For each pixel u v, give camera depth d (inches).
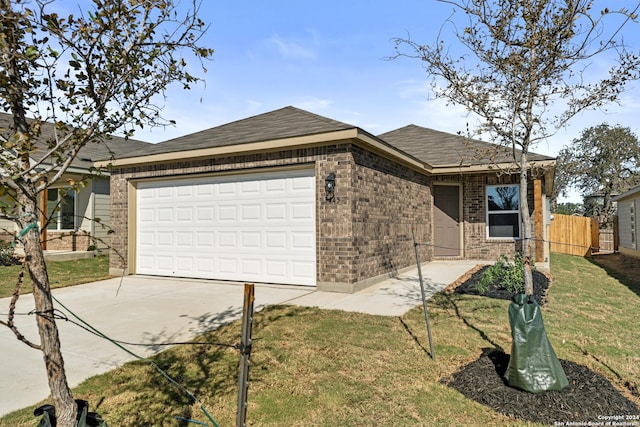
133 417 123.5
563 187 1293.1
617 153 1176.2
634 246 631.8
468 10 157.9
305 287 324.8
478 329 204.8
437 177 511.2
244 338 92.0
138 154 399.9
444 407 128.3
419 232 466.0
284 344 184.4
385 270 366.6
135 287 341.4
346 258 304.7
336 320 222.5
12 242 78.9
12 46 78.5
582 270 469.7
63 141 84.0
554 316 233.8
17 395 139.8
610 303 274.8
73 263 492.4
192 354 175.5
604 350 176.7
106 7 86.8
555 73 154.6
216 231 371.6
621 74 149.8
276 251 340.8
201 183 380.8
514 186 496.4
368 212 335.6
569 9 141.0
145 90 98.4
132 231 415.8
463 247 515.8
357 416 123.4
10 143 73.3
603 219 1088.2
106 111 92.4
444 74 168.7
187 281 369.7
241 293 309.4
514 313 138.9
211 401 133.3
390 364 161.2
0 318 242.4
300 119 394.3
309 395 136.4
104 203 564.7
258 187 350.9
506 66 156.6
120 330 213.6
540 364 134.0
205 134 428.8
